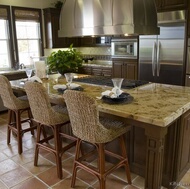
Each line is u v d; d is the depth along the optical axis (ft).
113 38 17.60
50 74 13.24
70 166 8.90
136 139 7.98
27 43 19.51
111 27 8.72
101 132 6.33
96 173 6.78
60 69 11.43
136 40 16.07
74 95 6.19
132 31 8.26
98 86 9.52
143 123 6.04
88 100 5.94
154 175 6.19
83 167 7.14
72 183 7.54
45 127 11.60
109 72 18.72
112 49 17.92
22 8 18.49
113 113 6.34
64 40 20.97
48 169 8.71
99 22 9.14
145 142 7.72
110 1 8.64
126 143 8.26
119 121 7.07
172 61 14.38
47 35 20.31
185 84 14.10
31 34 19.69
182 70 14.02
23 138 11.70
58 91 8.72
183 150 7.56
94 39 20.93
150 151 6.10
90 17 9.36
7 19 17.72
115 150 8.66
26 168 8.79
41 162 9.21
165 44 14.51
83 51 22.95
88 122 6.27
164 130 5.76
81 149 9.16
